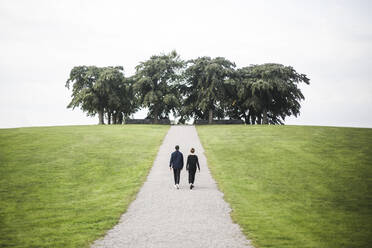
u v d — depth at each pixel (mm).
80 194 14250
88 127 39219
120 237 8664
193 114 54000
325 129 34094
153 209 11336
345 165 19453
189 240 8352
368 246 8508
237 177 16797
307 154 22359
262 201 12906
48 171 18266
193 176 14305
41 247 8203
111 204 12250
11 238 8938
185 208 11406
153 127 40031
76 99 48406
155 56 51500
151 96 46719
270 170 18391
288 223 10211
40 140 27859
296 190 14859
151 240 8375
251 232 9062
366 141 26656
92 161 20656
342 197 14008
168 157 21812
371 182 16234
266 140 27891
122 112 56094
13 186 15469
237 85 46094
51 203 12867
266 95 48062
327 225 10297
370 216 11516
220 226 9523
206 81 46625
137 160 21016
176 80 50719
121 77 50156
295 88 47719
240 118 54781
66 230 9484
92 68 50875
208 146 25828
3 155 22000
